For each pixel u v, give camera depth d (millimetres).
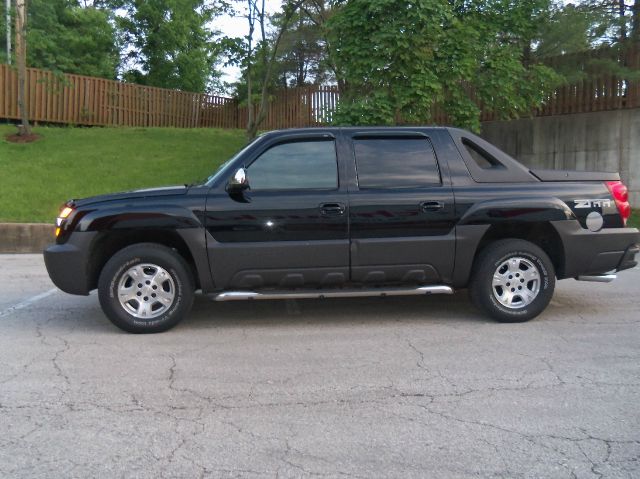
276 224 5723
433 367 4844
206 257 5695
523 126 16547
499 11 13477
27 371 4812
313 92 19797
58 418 3938
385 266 5836
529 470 3262
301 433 3705
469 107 12547
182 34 28297
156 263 5738
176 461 3381
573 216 6008
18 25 16641
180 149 17078
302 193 5785
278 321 6324
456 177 5988
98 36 24891
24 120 17016
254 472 3260
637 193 15055
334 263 5781
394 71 11680
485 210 5887
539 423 3820
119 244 6016
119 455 3453
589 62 14383
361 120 11570
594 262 6078
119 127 20266
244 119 24812
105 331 5984
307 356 5148
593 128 15531
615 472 3240
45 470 3293
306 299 7305
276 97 20500
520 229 6141
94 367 4898
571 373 4684
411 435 3668
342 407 4082
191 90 29391
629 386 4418
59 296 7719
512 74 12992
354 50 11672
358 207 5773
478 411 4004
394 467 3299
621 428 3748
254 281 5766
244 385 4488
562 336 5668
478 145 6172
